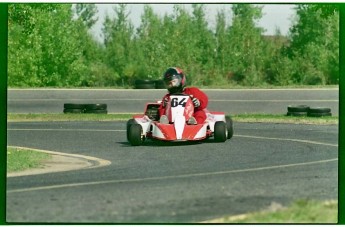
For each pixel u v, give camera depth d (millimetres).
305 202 25688
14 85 94938
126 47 105062
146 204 26109
